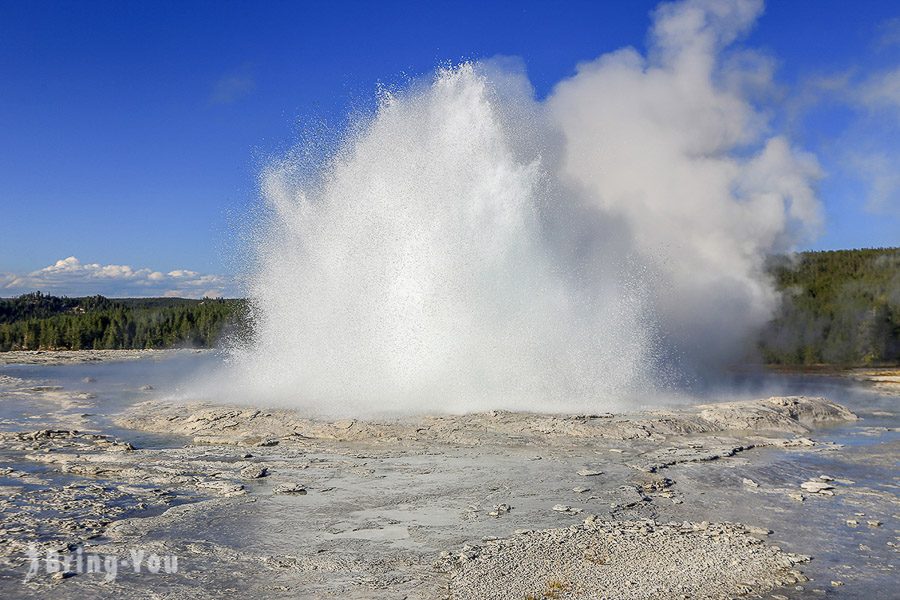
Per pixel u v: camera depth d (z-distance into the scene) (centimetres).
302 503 1509
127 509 1465
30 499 1534
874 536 1316
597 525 1346
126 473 1770
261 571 1130
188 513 1433
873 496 1597
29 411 2905
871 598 1036
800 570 1144
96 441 2158
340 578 1102
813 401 2925
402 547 1240
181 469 1806
